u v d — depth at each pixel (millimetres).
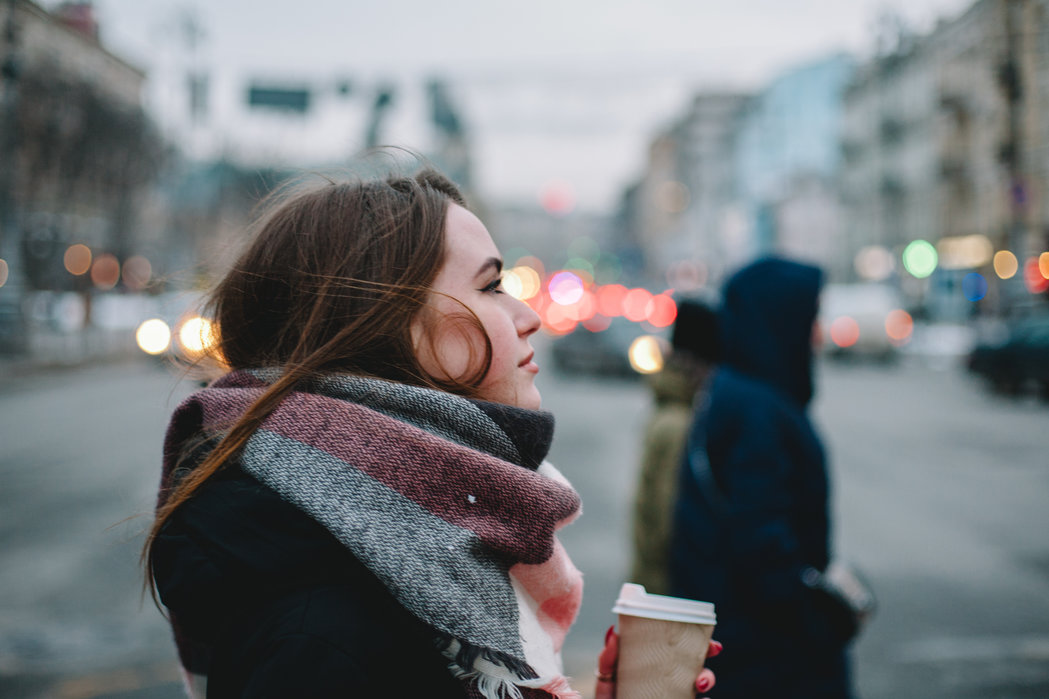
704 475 2039
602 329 19609
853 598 1902
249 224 1035
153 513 990
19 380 18344
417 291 897
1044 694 3705
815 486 2021
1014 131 23828
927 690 3762
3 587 4957
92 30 22672
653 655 1072
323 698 679
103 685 3697
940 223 36500
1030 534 6348
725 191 67750
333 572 758
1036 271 24297
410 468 796
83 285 30359
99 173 27516
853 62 49750
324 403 830
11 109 20953
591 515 6809
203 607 761
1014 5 23625
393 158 1071
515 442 884
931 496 7645
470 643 756
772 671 1860
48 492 7449
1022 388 15531
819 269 2182
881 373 21375
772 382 2123
